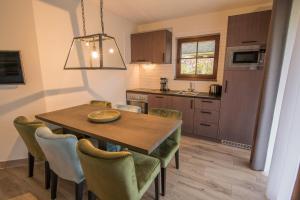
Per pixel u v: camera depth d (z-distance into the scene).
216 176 2.16
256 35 2.51
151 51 3.78
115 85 3.74
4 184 1.99
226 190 1.91
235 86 2.80
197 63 3.73
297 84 1.48
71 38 2.76
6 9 2.08
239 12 3.09
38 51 2.38
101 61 1.89
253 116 2.74
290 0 1.83
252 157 2.30
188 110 3.32
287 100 1.60
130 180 1.14
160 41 3.63
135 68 4.31
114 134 1.52
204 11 3.29
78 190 1.53
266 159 2.23
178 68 3.97
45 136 1.39
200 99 3.15
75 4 2.76
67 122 1.85
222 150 2.84
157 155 1.79
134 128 1.68
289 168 1.44
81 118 2.00
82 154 1.15
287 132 1.58
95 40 2.34
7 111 2.26
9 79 2.21
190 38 3.72
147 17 3.68
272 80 2.04
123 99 4.02
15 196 1.81
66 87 2.80
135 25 4.15
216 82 3.50
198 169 2.31
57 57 2.62
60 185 1.98
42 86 2.47
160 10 3.26
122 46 3.81
